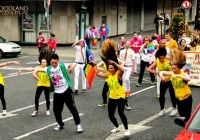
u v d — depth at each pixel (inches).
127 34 1758.1
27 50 1310.3
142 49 719.1
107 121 504.7
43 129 471.2
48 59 519.8
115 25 1663.4
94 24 1513.3
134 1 1804.9
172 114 526.9
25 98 632.4
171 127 478.3
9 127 478.0
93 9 1502.2
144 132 458.9
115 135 447.5
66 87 453.1
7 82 772.0
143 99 629.0
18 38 1428.4
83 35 1465.3
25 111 553.6
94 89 709.3
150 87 730.2
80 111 553.0
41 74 520.4
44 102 606.5
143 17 1889.8
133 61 637.9
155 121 505.0
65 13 1375.5
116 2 1654.8
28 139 434.3
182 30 1091.9
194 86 735.7
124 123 433.7
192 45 794.2
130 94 666.8
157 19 1571.1
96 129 470.9
